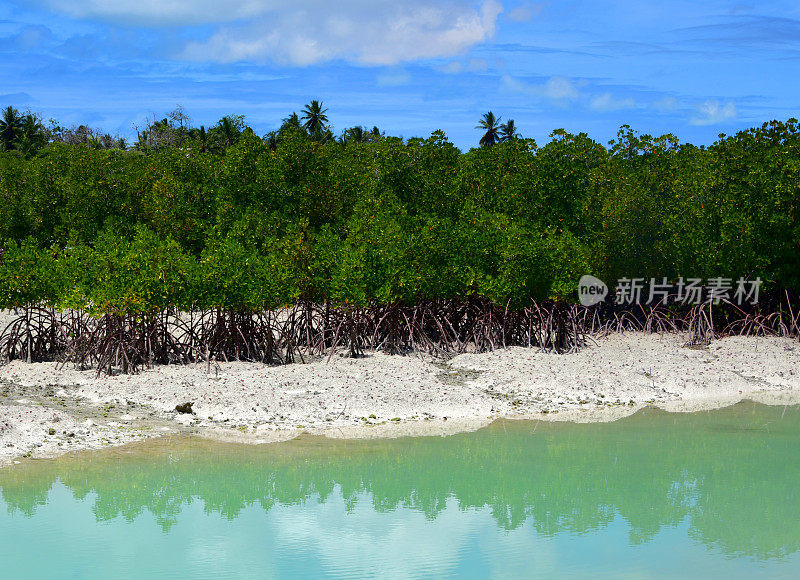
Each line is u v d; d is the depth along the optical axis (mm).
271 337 17375
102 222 27188
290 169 25203
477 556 7953
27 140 86812
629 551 8148
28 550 8023
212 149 79125
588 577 7418
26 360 17328
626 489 10305
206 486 10219
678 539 8484
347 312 18406
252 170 25266
